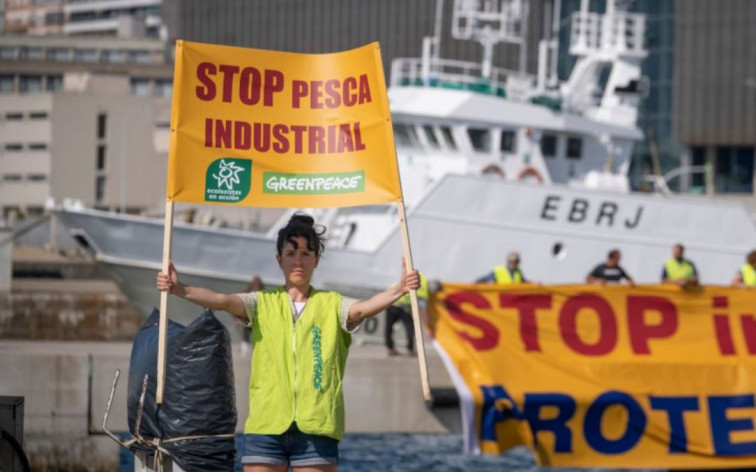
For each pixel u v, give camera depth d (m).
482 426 17.47
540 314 17.95
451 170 30.11
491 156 30.38
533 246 28.91
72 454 18.84
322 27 103.50
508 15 31.75
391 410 19.53
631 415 17.73
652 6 84.19
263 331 8.62
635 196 29.94
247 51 9.20
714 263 30.81
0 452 9.82
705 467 17.84
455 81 31.45
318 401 8.54
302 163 9.23
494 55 88.38
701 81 83.31
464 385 17.52
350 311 8.65
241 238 27.44
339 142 9.23
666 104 84.12
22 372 18.84
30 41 126.50
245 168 9.17
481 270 28.39
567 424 17.62
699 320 18.27
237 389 19.62
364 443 26.17
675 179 84.19
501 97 30.97
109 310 39.56
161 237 27.45
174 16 127.81
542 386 17.59
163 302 8.58
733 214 30.94
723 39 83.06
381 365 19.53
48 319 39.12
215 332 9.39
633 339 18.05
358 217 29.34
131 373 9.62
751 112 82.50
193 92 9.12
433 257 28.03
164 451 9.34
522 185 28.73
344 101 9.24
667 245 30.34
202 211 49.97
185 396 9.34
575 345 17.88
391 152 9.11
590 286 18.00
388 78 97.69
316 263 8.76
